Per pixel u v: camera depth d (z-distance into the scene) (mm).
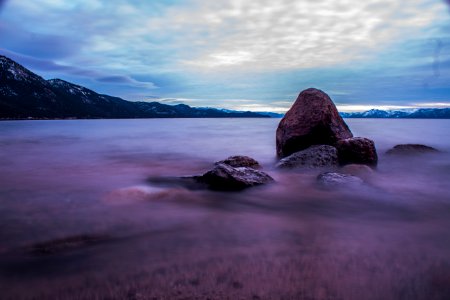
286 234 4691
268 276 3363
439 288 3086
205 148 18641
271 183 7930
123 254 3951
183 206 6223
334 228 5008
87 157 14930
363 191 7285
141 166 12219
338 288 3096
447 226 5094
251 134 31969
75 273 3469
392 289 3068
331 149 10078
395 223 5270
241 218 5570
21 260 3791
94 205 6199
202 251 4035
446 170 10500
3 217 5434
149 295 3010
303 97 12281
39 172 10773
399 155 12758
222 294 2998
